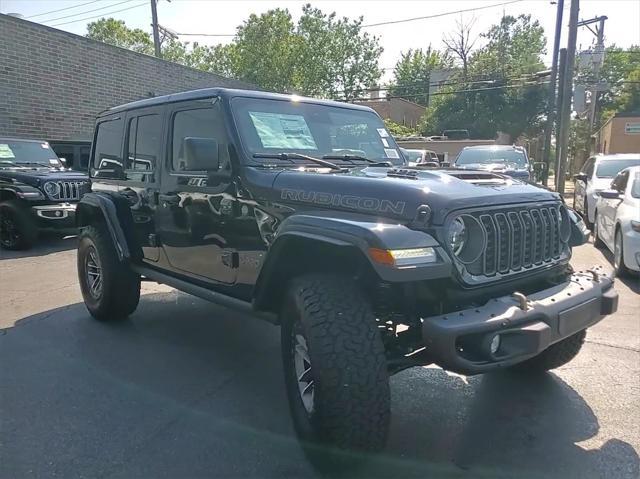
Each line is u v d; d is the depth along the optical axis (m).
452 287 2.74
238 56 41.44
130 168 4.89
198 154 3.41
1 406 3.53
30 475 2.78
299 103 4.14
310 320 2.69
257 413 3.48
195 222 4.02
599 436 3.17
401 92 62.25
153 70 17.36
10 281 7.20
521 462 2.91
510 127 40.81
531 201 3.19
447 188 2.91
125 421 3.36
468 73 45.34
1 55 12.87
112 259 5.05
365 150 4.34
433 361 2.69
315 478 2.76
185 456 2.97
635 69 49.31
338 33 42.47
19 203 9.45
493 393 3.76
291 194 3.23
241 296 3.73
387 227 2.64
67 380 3.96
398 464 2.88
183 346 4.70
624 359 4.34
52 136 14.26
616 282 6.97
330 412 2.57
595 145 40.12
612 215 8.09
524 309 2.73
